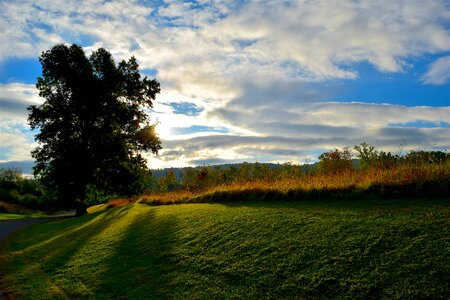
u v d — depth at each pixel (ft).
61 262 36.78
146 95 121.08
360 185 35.60
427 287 16.57
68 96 111.45
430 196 29.63
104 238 42.86
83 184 112.16
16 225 87.97
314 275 20.38
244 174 71.41
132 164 117.29
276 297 19.58
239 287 21.74
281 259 23.44
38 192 226.38
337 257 21.42
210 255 27.73
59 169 106.73
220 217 37.37
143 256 31.86
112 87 113.50
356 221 26.08
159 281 25.63
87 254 37.47
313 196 38.93
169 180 105.70
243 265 24.30
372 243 21.76
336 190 37.52
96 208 135.95
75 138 110.73
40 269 35.91
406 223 23.44
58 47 109.50
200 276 24.68
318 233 25.67
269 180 55.57
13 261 41.39
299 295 19.10
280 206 37.47
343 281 18.98
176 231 36.76
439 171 31.37
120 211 73.72
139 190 116.37
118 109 114.32
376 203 30.73
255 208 38.73
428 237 20.70
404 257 19.33
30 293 28.91
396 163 42.63
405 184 31.81
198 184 81.97
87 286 28.17
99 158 111.04
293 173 57.67
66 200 123.24
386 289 17.31
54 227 70.13
